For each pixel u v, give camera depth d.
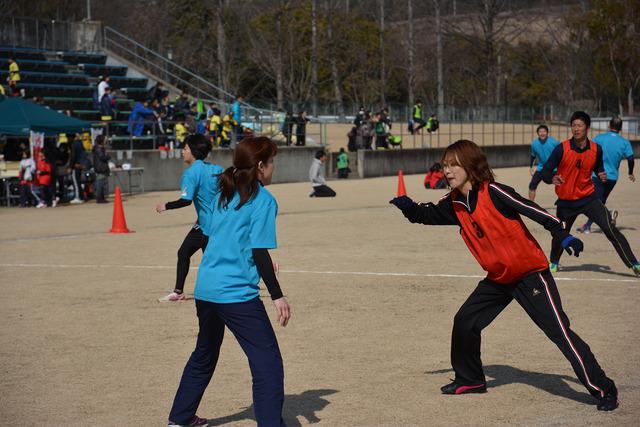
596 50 74.69
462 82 82.62
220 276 5.36
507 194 6.05
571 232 16.77
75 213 22.94
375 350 7.97
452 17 84.06
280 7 60.78
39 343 8.43
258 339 5.35
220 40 58.72
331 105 61.72
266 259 5.25
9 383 7.07
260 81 64.94
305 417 6.09
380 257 13.88
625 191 27.56
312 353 7.89
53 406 6.45
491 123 58.31
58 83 38.75
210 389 6.84
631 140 54.28
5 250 15.41
